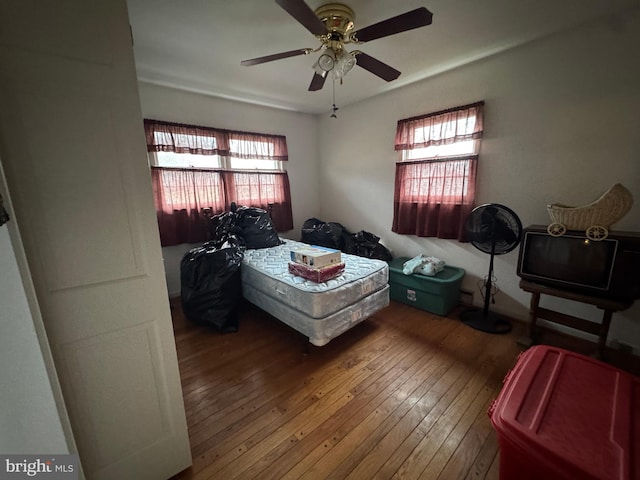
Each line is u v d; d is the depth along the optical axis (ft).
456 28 5.99
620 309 5.18
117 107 2.92
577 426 2.78
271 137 11.34
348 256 8.46
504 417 2.95
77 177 2.78
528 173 7.07
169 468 3.73
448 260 9.14
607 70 5.79
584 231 5.48
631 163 5.74
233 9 5.16
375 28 4.62
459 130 8.05
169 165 9.21
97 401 3.16
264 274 7.14
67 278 2.84
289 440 4.28
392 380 5.57
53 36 2.53
